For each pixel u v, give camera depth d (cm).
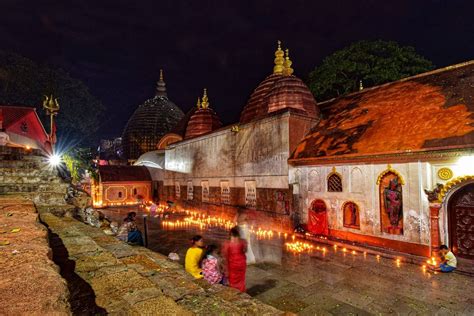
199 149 2217
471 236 866
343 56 2517
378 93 1448
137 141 4616
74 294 268
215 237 1349
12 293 178
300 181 1368
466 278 759
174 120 4822
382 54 2486
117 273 319
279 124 1483
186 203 2366
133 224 871
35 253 258
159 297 269
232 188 1819
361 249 1040
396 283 732
